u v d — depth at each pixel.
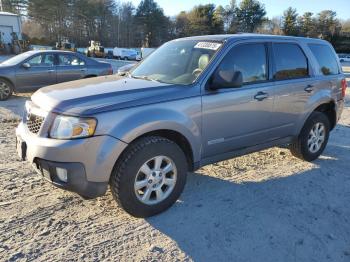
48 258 3.00
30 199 3.96
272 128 4.75
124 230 3.46
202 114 3.86
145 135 3.57
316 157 5.66
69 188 3.22
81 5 84.38
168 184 3.75
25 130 3.57
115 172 3.39
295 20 87.00
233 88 4.14
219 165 5.28
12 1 75.75
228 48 4.17
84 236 3.33
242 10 88.31
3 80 10.39
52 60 11.18
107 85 3.85
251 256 3.18
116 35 91.12
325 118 5.57
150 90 3.64
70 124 3.17
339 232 3.64
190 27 88.94
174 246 3.25
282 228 3.64
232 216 3.82
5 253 3.03
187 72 4.11
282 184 4.70
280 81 4.71
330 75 5.61
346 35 88.56
